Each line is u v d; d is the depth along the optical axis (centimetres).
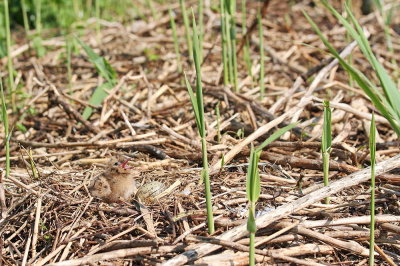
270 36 923
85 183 504
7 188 500
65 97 689
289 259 404
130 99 698
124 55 853
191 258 397
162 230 442
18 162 579
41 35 962
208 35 927
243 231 414
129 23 1023
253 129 603
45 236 442
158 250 410
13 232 459
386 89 353
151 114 651
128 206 468
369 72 802
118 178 466
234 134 617
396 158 467
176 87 705
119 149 591
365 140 604
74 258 422
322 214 443
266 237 414
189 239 413
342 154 543
